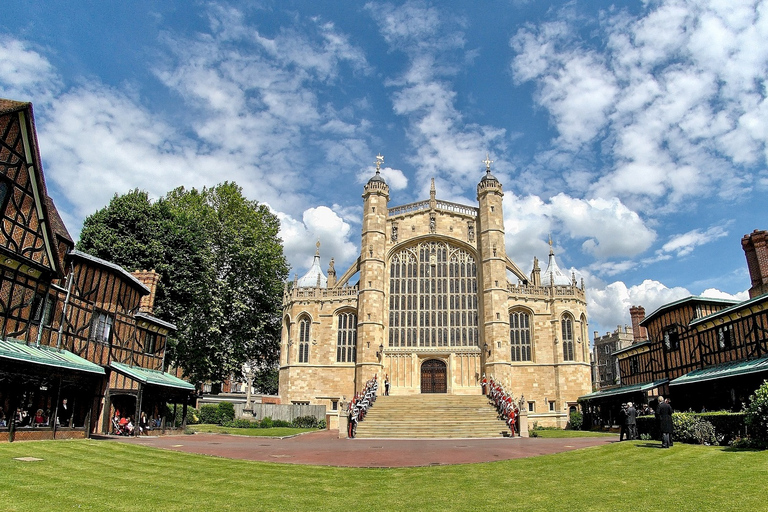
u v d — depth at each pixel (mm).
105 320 29047
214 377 47719
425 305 54344
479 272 54531
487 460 19828
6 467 14234
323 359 54219
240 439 30875
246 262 50250
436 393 51812
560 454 20031
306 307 55719
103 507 10953
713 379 27547
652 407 35562
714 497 11312
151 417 32562
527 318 54125
